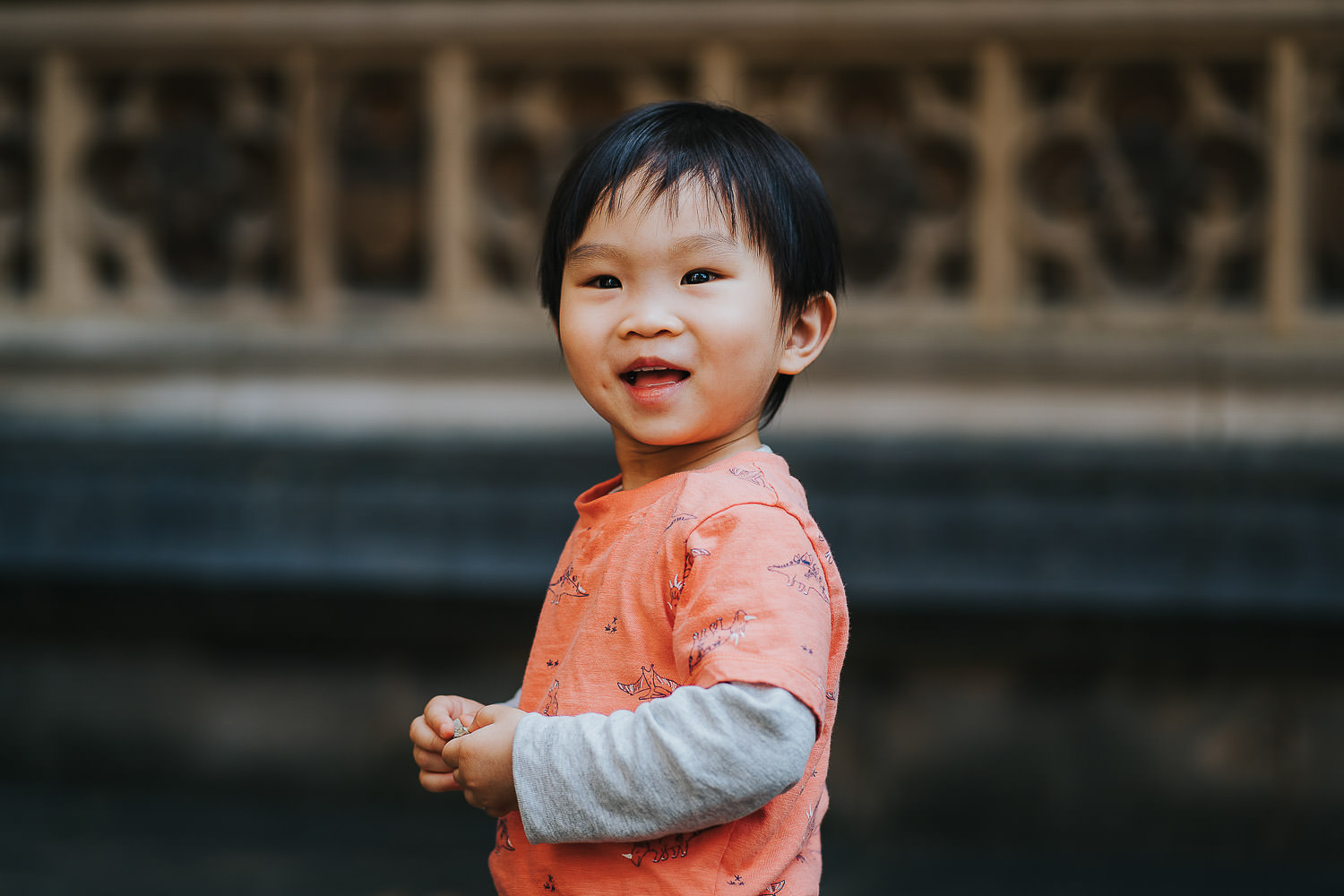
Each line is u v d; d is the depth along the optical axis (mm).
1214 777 3695
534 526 3900
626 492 1359
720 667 1150
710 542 1235
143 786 4117
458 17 3980
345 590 3955
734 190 1297
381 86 4180
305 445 4027
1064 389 3787
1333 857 3611
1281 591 3578
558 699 1282
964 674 3805
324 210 4156
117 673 4133
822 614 1219
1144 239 3887
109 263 4367
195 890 3314
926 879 3432
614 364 1292
